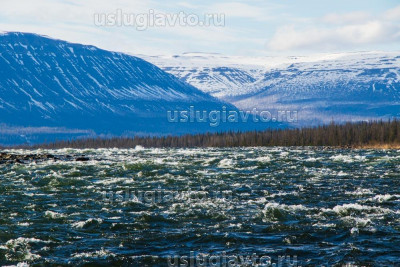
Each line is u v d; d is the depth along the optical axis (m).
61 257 68.69
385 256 68.56
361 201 106.06
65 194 113.56
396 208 97.75
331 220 86.69
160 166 176.00
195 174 154.00
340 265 65.56
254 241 75.56
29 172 154.25
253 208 97.44
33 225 84.00
